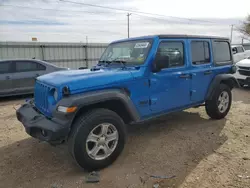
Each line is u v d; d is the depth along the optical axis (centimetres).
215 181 283
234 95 820
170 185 278
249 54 1609
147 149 378
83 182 289
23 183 290
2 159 354
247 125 488
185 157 348
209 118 541
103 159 314
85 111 310
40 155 365
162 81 384
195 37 450
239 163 325
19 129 489
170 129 470
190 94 442
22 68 827
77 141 289
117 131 324
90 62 1922
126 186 279
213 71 486
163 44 386
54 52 1733
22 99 829
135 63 376
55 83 306
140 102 359
